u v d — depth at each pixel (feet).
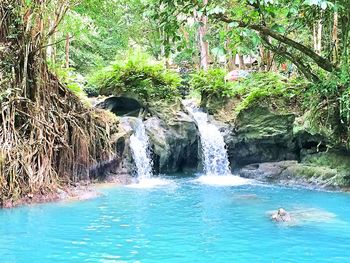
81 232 20.53
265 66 49.14
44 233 20.27
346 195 31.17
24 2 31.48
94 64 70.49
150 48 70.33
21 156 28.45
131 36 63.77
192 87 54.60
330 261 16.74
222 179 39.96
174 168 45.16
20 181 27.94
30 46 31.83
